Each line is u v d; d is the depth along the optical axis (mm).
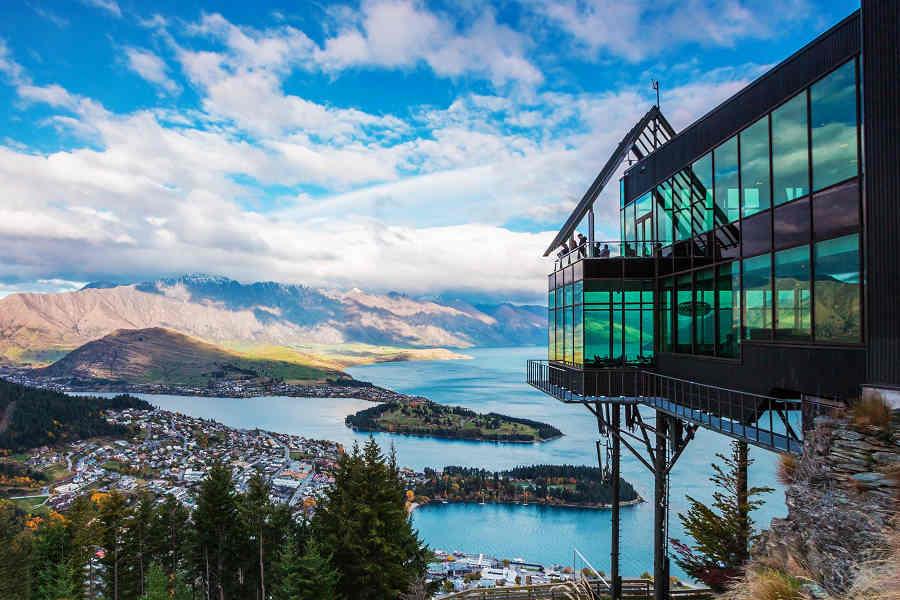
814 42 13797
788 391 15531
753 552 10945
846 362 12508
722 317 18406
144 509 57438
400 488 45031
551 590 29438
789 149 14852
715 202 18891
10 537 51500
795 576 9164
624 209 27984
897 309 10898
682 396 20766
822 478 9516
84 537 54375
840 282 12828
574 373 24297
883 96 11234
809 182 13969
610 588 26062
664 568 21719
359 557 37156
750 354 16406
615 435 23375
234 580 51031
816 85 13758
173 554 59031
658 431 22719
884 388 10922
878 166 11375
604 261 23438
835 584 8500
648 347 23266
